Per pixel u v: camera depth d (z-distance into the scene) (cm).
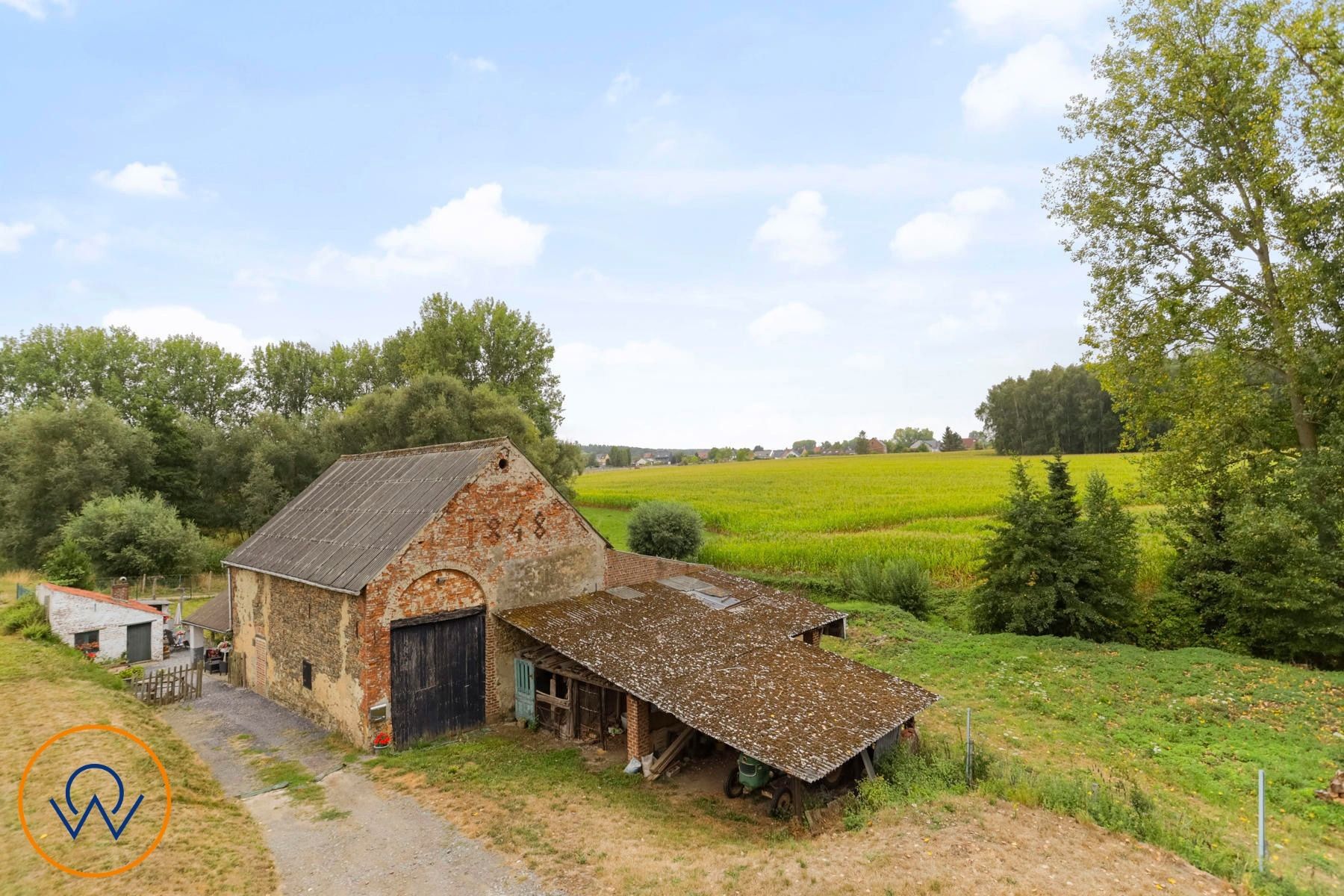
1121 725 1767
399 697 1639
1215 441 2455
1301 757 1512
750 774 1309
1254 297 2452
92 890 867
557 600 1994
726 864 1048
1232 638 2355
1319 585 2117
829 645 2569
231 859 1042
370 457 2420
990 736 1716
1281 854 1081
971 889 889
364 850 1130
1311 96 2153
